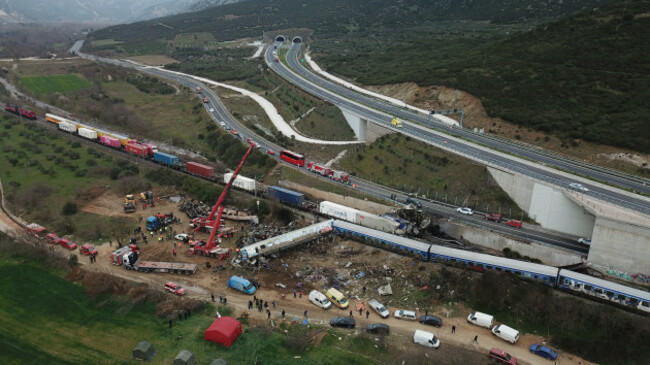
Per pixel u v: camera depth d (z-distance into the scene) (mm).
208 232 104625
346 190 118125
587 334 74000
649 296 74562
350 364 67250
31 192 119812
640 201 93562
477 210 107812
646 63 143625
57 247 99188
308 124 176250
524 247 91438
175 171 136375
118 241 98750
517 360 69000
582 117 132125
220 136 156625
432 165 121688
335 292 82188
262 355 68500
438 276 86000
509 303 80125
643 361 68688
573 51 162625
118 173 133875
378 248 96812
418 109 172750
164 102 199875
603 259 84750
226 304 80938
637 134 117875
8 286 86062
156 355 68688
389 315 78750
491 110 149125
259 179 130875
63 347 71250
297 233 97562
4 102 198500
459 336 74000
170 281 87625
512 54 180000
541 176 103062
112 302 81562
